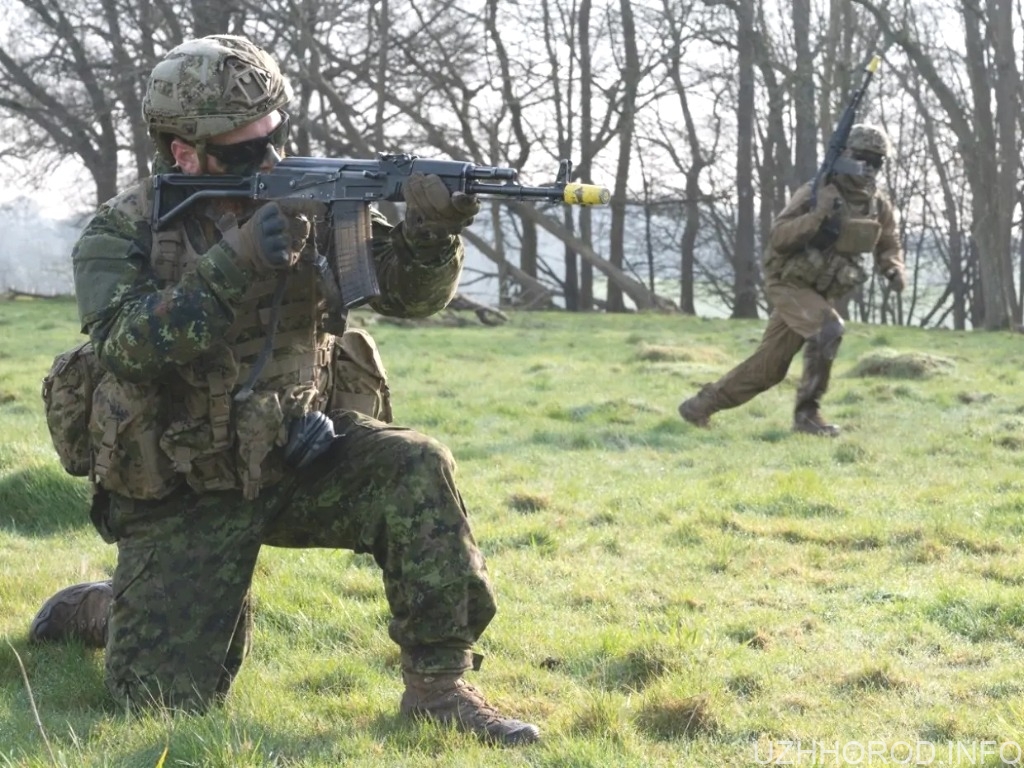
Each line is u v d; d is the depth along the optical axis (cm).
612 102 4759
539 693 471
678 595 621
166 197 423
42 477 806
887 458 1069
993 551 740
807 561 717
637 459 1088
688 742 415
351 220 418
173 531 430
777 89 4175
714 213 5388
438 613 409
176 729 395
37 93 4547
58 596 511
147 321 394
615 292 5197
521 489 928
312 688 476
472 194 408
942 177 5262
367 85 4397
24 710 436
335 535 430
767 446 1139
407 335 2566
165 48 4397
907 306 6625
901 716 447
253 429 413
